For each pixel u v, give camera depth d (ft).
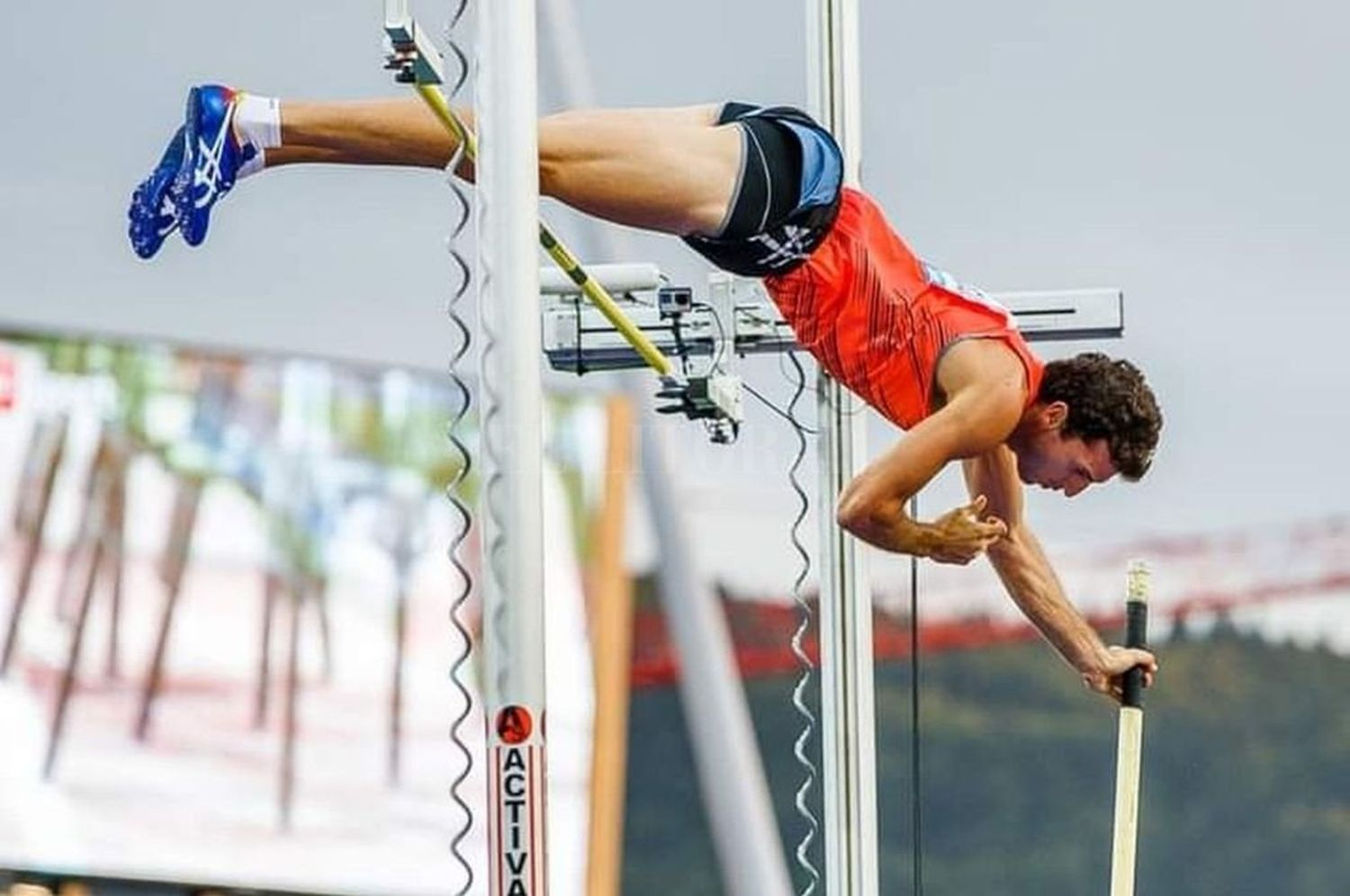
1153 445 46.44
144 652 97.55
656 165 42.96
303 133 42.37
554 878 102.27
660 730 105.81
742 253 44.42
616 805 103.45
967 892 107.14
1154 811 106.83
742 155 43.45
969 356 44.52
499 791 34.63
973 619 106.83
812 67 50.44
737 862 105.19
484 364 35.04
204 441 98.32
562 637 103.24
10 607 96.02
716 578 103.30
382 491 99.66
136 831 96.94
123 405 97.35
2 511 96.17
